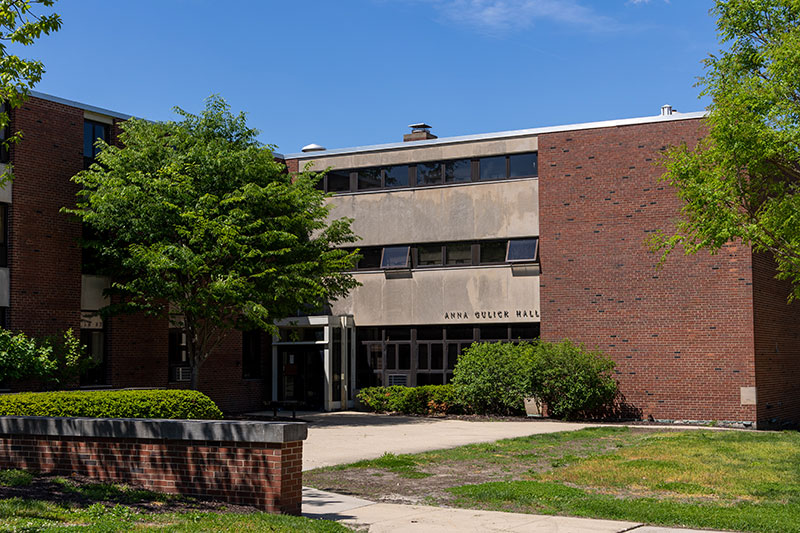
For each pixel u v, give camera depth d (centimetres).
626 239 2864
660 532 1031
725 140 1964
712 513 1133
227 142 2672
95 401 1750
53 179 2609
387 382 3253
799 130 1877
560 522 1095
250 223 2553
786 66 1909
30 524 909
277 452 1127
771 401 2805
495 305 3069
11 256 2489
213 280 2531
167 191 2488
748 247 2703
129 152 2553
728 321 2717
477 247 3133
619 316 2858
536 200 3034
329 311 3350
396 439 2164
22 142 2528
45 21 1312
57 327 2588
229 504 1143
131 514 1023
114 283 2578
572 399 2731
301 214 2675
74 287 2648
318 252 2756
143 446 1223
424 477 1528
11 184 2506
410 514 1160
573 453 1866
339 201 3350
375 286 3275
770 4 2023
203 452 1177
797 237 1992
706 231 2002
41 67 1330
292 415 2909
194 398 1864
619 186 2886
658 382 2789
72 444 1283
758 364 2711
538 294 2998
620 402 2834
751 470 1550
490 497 1289
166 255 2458
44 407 1716
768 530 1045
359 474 1555
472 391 2881
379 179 3309
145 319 2844
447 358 3172
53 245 2598
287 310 2744
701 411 2728
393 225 3259
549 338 2953
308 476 1530
